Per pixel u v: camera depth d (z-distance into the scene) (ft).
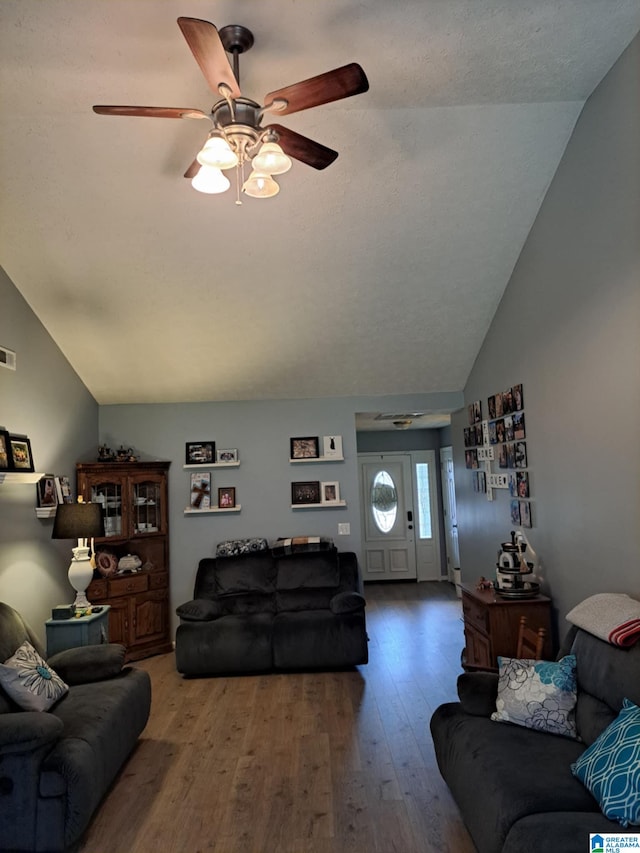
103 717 9.45
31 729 7.93
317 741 11.37
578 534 11.27
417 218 12.66
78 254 13.20
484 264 14.02
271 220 12.51
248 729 12.08
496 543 15.84
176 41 8.18
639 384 9.23
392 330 16.17
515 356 14.24
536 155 11.43
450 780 8.36
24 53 8.38
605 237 10.06
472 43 8.64
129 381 17.88
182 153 10.83
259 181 7.80
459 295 14.99
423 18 8.04
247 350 16.75
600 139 10.03
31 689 9.28
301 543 17.60
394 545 28.43
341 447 18.99
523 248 13.53
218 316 15.35
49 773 7.96
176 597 18.48
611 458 10.07
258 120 7.85
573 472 11.39
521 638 11.39
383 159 11.24
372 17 7.94
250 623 15.75
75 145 10.62
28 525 13.88
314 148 8.16
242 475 18.94
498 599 12.29
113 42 8.19
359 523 18.80
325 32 8.18
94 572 16.60
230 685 14.88
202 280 14.12
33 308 14.73
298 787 9.64
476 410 17.43
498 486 15.55
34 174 11.21
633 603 8.37
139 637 17.22
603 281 10.16
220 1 7.47
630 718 6.68
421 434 28.94
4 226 12.36
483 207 12.49
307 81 6.79
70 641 12.68
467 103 10.21
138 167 11.12
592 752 6.81
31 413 14.55
